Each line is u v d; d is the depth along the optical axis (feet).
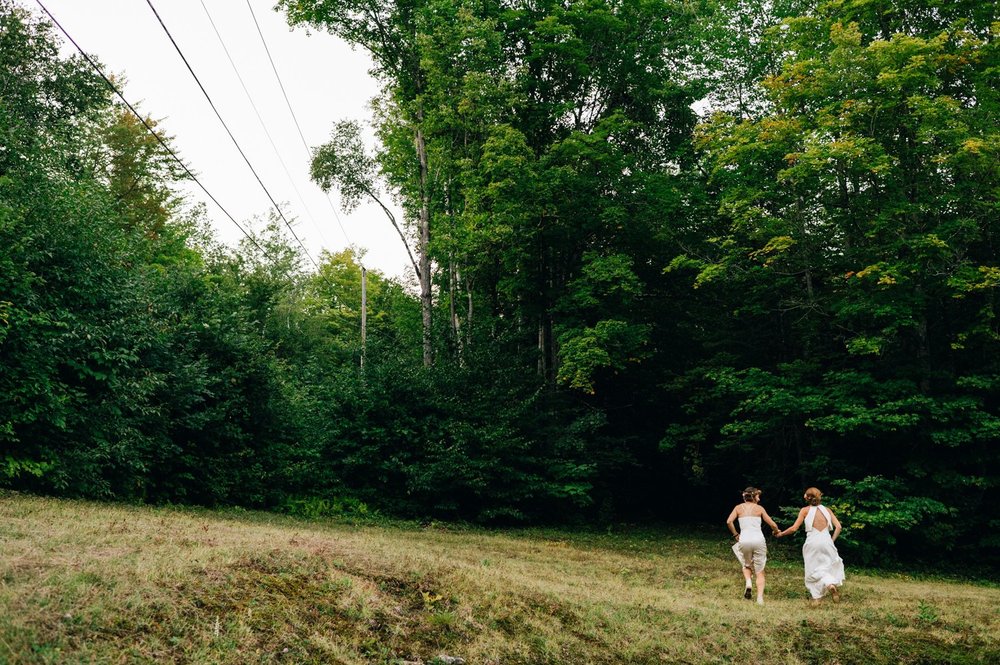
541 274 81.82
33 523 24.59
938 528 54.13
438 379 71.77
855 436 60.90
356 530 48.67
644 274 83.51
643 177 75.61
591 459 74.79
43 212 41.70
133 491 44.91
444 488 65.00
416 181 91.20
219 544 24.91
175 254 125.18
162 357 48.91
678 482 92.84
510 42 81.56
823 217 60.08
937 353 60.75
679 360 85.20
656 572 42.73
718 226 76.23
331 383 71.61
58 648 13.99
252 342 60.54
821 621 28.96
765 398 61.11
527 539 57.72
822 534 35.29
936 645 27.14
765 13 74.33
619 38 79.10
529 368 76.43
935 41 49.83
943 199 52.47
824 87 55.62
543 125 79.82
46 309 38.93
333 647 18.01
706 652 23.88
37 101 78.54
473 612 23.20
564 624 24.45
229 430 53.67
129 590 17.69
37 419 36.63
